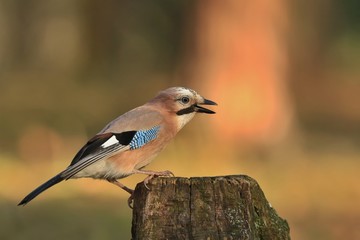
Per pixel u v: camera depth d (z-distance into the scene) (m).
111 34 30.56
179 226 5.29
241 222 5.26
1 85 27.14
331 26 31.94
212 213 5.30
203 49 17.19
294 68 18.34
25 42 30.80
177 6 29.03
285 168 16.39
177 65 18.11
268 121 17.31
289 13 17.45
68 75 29.59
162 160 16.67
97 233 11.51
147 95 26.92
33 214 12.48
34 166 16.02
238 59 17.11
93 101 25.38
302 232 12.27
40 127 19.80
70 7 30.59
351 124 23.02
